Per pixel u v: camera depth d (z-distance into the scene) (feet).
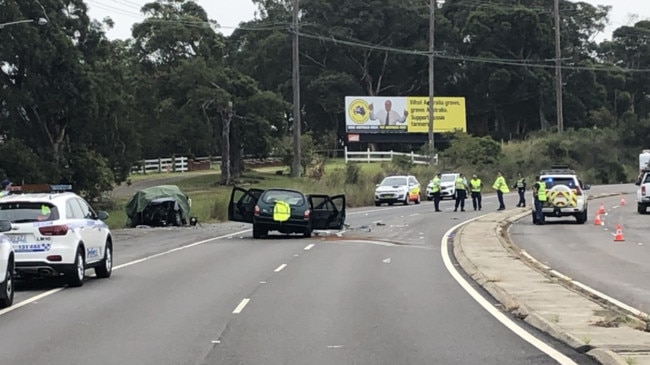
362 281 59.62
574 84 329.31
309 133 255.50
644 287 54.95
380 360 33.22
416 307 47.34
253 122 243.81
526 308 44.42
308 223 100.37
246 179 242.99
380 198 178.29
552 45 314.96
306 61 327.26
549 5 355.97
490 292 52.90
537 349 34.96
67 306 48.52
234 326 41.37
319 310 46.37
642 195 138.00
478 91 319.88
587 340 35.12
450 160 244.83
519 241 92.68
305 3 324.19
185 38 236.84
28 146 168.55
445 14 343.26
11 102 159.84
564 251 81.15
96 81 168.04
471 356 33.73
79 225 57.77
